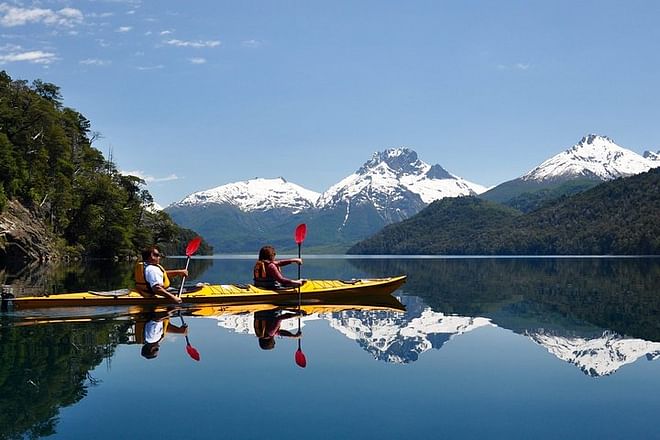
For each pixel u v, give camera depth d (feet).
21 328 34.40
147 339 30.37
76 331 33.06
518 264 201.46
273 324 36.47
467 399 19.71
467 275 113.80
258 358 25.75
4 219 172.55
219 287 50.16
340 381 21.89
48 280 82.84
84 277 91.40
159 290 45.14
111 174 288.92
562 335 33.55
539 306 50.24
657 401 19.70
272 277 50.93
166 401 19.02
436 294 63.62
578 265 185.37
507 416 17.92
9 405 18.51
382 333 33.63
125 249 247.50
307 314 42.29
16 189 193.16
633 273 121.70
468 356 27.07
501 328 36.19
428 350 28.45
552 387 21.39
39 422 16.80
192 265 178.50
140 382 21.30
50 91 271.69
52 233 208.23
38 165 213.66
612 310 47.01
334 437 15.81
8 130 209.26
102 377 22.02
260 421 17.07
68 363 24.36
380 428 16.63
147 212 304.50
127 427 16.40
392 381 22.08
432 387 21.22
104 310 43.21
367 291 56.08
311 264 205.67
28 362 24.50
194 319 38.63
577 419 17.60
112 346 28.25
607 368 24.67
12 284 73.77
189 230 489.26
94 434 15.79
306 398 19.52
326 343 29.73
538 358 26.63
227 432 16.08
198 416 17.46
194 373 22.81
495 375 23.26
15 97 220.23
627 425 17.10
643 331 35.19
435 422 17.20
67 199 219.82
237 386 20.92
